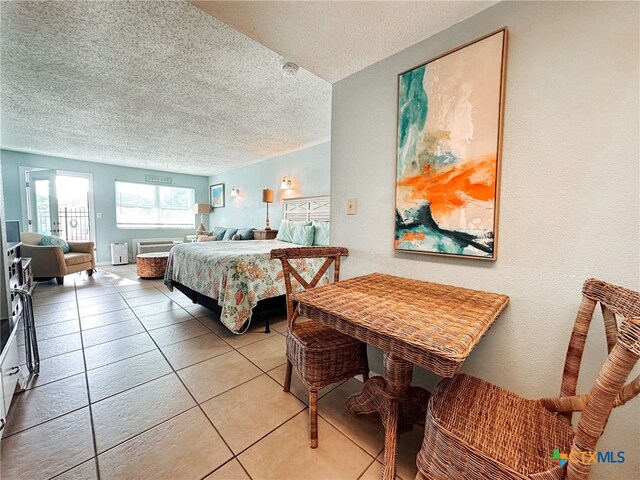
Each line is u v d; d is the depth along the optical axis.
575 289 0.98
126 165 5.91
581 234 0.96
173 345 2.18
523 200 1.07
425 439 0.85
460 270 1.28
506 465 0.66
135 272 5.09
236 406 1.46
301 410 1.44
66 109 2.86
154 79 2.27
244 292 2.34
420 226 1.36
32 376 1.71
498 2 1.10
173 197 6.86
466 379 1.00
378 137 1.56
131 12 1.54
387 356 1.03
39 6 1.48
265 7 1.14
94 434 1.25
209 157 5.16
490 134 1.12
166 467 1.09
